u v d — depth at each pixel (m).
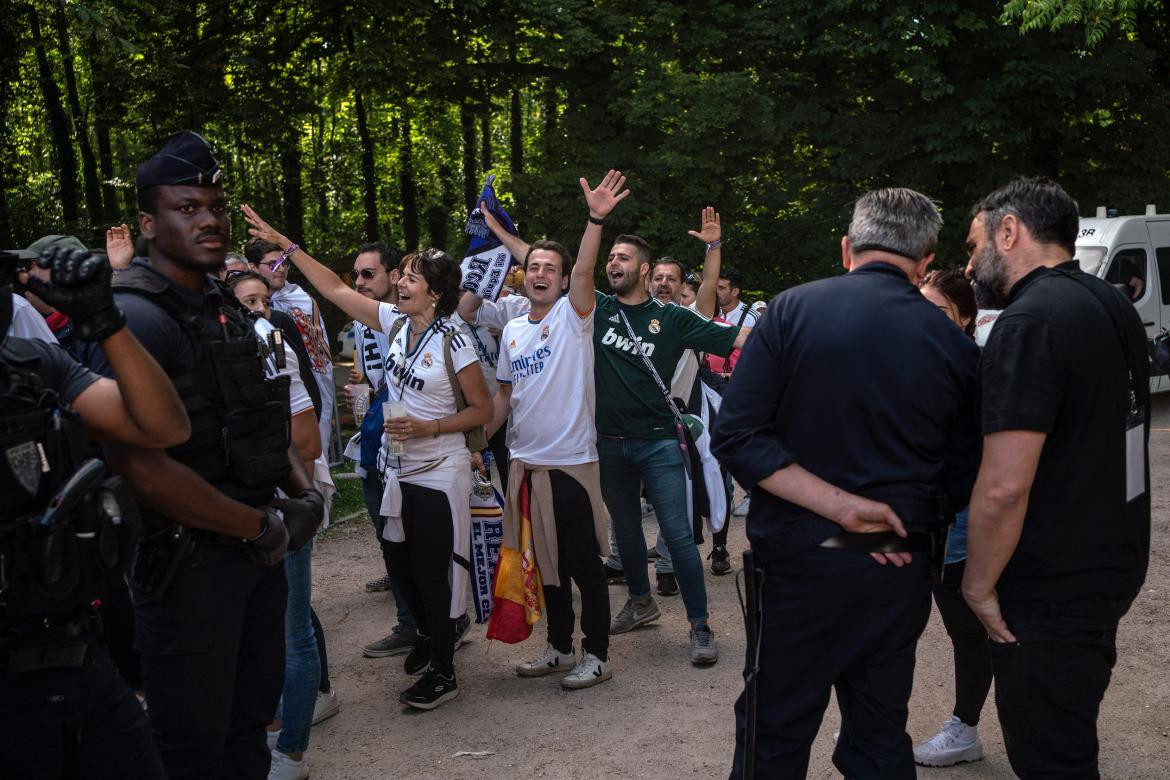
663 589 5.88
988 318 6.38
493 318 5.75
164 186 2.48
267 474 2.61
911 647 2.61
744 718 2.71
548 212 16.73
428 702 4.38
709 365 6.54
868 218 2.70
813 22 16.86
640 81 16.56
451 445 4.34
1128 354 2.56
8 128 22.50
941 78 16.02
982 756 3.79
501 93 18.27
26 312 3.31
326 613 5.75
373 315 5.16
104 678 2.12
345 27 17.39
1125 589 2.56
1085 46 16.20
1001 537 2.47
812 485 2.55
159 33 16.88
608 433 4.91
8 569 1.88
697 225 16.50
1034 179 2.66
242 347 2.58
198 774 2.61
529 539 4.53
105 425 2.13
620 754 3.92
